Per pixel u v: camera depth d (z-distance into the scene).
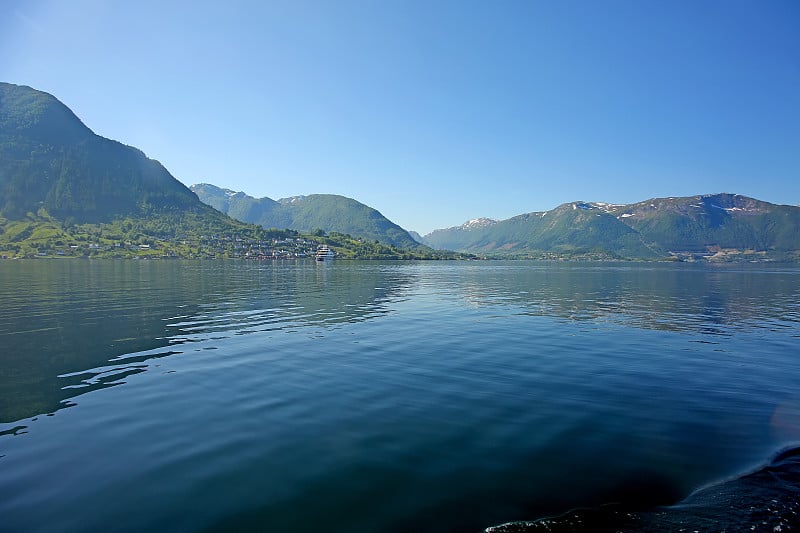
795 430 11.93
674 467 9.93
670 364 19.09
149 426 11.93
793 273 139.25
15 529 7.45
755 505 8.49
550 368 18.23
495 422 12.33
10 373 16.97
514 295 52.78
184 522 7.74
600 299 48.53
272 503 8.37
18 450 10.46
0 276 77.44
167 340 23.33
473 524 7.83
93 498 8.45
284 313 34.03
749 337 25.89
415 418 12.59
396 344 22.73
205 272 101.25
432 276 99.19
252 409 13.23
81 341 22.92
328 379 16.38
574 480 9.34
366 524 7.77
